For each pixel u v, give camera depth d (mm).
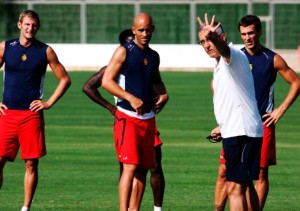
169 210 29922
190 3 138125
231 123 23844
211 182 35531
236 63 23469
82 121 57375
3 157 28312
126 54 26203
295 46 137750
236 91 23750
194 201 31562
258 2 137875
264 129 27000
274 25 138125
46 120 57812
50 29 139500
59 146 45750
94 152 43688
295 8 137500
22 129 28094
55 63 28359
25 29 27734
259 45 27047
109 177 36531
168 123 56656
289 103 26766
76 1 138500
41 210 29609
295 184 35219
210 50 23984
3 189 33656
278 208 30344
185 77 99688
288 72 26859
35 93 28188
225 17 138375
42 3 139375
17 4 140500
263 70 26797
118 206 30422
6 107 28078
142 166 26594
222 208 27312
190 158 42094
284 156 42875
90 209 29844
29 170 28375
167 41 138750
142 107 25703
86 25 138750
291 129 53969
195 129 53719
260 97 26938
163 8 138125
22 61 27875
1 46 28000
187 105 68062
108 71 26172
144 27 26109
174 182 35500
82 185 34625
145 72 26406
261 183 27594
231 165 23984
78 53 116812
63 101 70812
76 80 93250
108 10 138125
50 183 35031
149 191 33938
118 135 26438
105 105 27969
